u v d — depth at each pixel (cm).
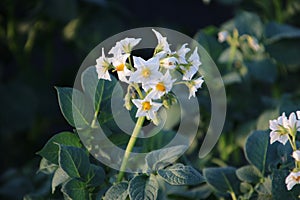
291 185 66
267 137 77
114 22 136
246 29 109
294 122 67
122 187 67
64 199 74
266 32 112
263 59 112
